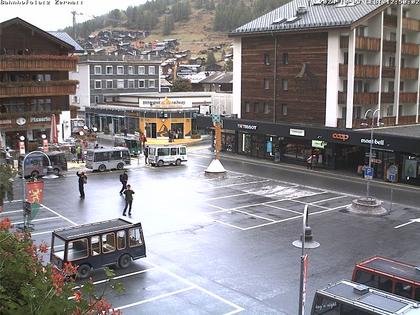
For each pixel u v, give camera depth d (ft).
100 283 66.44
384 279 51.16
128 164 161.89
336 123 162.91
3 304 16.24
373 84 170.91
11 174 60.49
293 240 86.53
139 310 58.80
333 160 159.84
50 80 194.80
